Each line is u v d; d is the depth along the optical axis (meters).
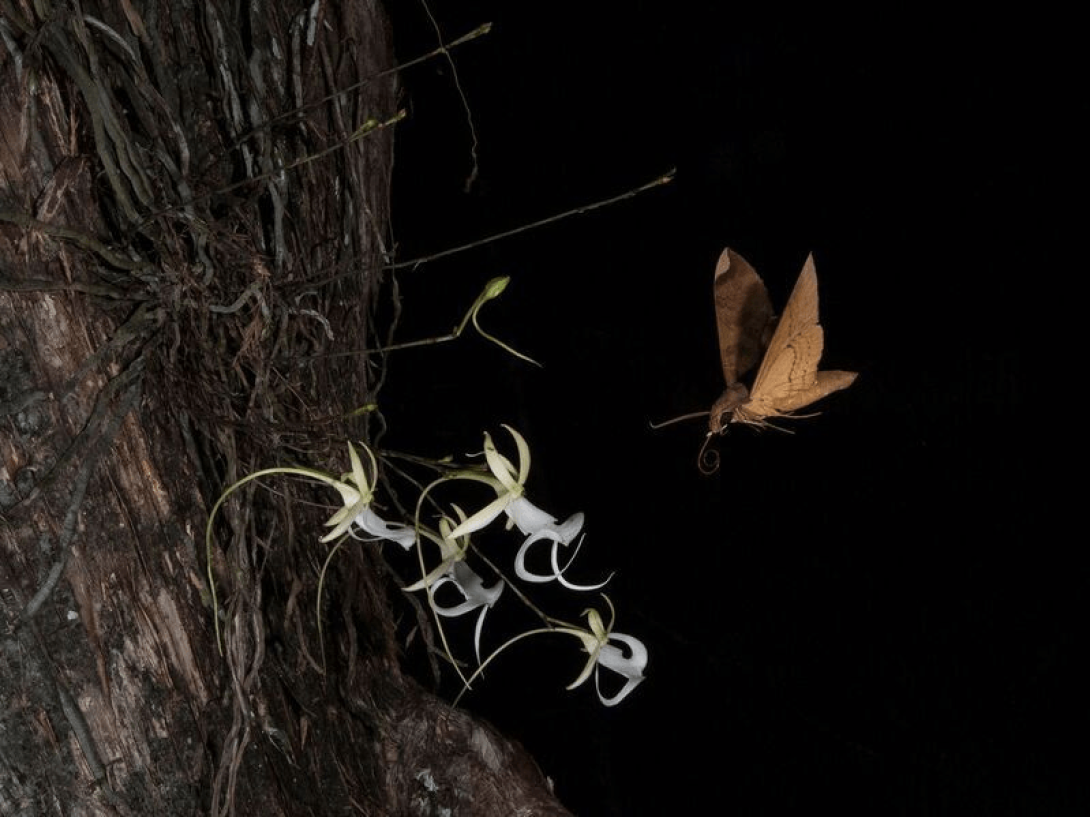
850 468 1.26
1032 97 1.18
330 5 0.58
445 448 1.29
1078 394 1.16
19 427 0.44
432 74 1.32
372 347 0.73
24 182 0.43
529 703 1.20
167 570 0.48
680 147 1.34
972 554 1.20
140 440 0.47
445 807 0.62
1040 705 1.13
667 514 1.30
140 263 0.45
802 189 1.30
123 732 0.47
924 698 1.18
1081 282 1.16
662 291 1.34
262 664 0.54
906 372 1.24
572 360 1.34
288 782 0.55
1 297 0.43
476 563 1.23
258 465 0.52
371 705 0.62
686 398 1.32
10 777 0.45
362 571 0.62
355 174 0.59
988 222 1.21
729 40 1.30
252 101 0.52
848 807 1.15
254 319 0.50
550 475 1.32
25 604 0.45
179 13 0.50
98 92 0.44
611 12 1.31
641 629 1.26
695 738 1.21
